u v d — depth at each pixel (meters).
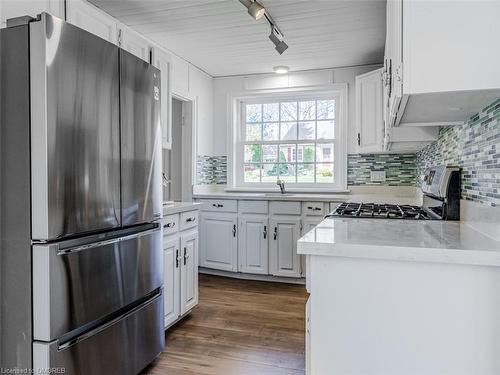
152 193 2.00
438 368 1.07
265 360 2.09
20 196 1.38
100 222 1.59
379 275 1.10
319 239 1.18
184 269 2.60
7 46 1.38
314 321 1.15
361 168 3.90
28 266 1.38
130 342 1.82
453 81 1.09
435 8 1.11
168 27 2.94
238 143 4.44
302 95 4.17
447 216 1.68
